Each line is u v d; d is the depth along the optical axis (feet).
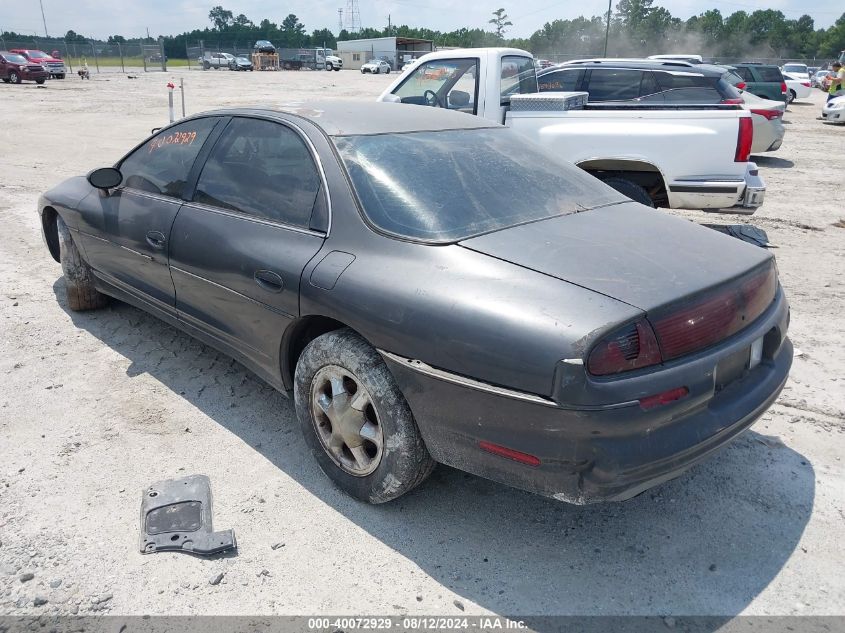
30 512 9.46
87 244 14.87
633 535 9.16
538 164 11.46
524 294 7.82
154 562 8.61
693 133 20.08
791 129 59.52
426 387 8.23
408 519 9.47
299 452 11.04
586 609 7.94
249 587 8.24
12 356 14.24
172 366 13.91
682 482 10.25
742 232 24.47
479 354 7.69
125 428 11.62
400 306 8.39
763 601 8.04
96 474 10.36
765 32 312.09
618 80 30.25
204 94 90.94
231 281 10.80
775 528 9.26
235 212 11.20
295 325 9.94
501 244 8.73
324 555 8.79
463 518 9.50
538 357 7.30
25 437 11.30
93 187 14.88
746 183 20.16
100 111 64.59
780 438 11.37
